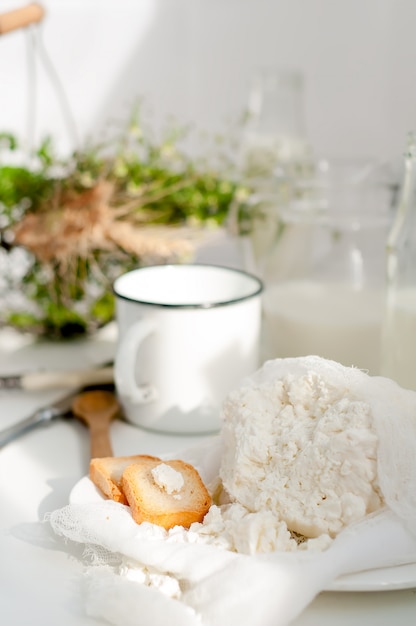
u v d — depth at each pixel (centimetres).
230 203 77
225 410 52
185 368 60
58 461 59
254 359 62
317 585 44
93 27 108
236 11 104
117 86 111
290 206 69
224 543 47
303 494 48
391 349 60
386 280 60
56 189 74
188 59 108
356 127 98
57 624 45
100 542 48
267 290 68
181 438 62
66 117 112
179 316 59
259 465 49
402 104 92
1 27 72
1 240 75
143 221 75
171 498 50
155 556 46
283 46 102
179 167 83
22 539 51
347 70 98
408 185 59
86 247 71
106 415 63
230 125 107
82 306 80
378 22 94
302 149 83
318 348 65
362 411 48
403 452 47
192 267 66
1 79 110
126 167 75
